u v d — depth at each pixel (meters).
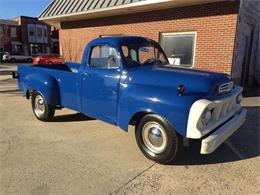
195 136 3.75
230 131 4.29
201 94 3.93
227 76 4.57
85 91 5.34
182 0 9.20
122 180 3.76
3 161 4.31
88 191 3.48
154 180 3.76
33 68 6.61
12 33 46.19
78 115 6.95
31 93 6.65
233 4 8.97
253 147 4.98
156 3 9.80
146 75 4.42
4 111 7.45
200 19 9.83
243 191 3.50
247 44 11.30
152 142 4.29
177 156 4.29
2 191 3.48
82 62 5.41
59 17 13.96
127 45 4.94
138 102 4.29
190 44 10.32
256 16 11.97
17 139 5.29
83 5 12.65
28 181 3.71
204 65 9.98
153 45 5.49
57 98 6.10
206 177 3.86
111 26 13.04
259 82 12.52
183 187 3.59
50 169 4.05
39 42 49.03
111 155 4.56
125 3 10.66
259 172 4.02
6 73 19.28
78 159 4.40
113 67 4.86
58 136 5.46
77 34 15.04
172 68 4.78
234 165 4.24
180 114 3.85
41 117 6.44
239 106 4.91
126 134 5.58
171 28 10.72
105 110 5.02
